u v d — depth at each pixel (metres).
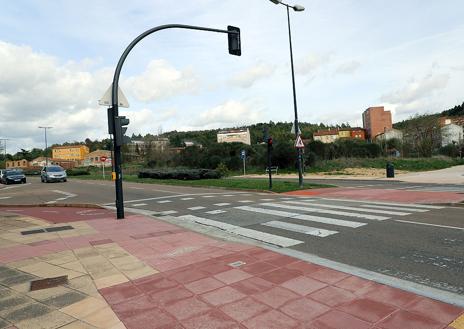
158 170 35.22
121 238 8.00
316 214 10.58
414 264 5.64
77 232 8.87
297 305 4.13
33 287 5.01
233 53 13.05
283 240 7.52
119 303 4.37
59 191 24.09
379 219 9.48
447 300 4.14
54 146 149.88
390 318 3.74
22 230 9.39
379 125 111.38
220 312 4.02
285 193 18.27
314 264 5.64
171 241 7.55
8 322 3.95
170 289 4.76
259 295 4.45
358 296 4.32
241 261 5.89
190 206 13.60
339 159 42.31
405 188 19.30
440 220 9.11
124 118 10.90
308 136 116.62
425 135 54.09
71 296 4.64
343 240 7.34
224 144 50.88
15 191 25.58
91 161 105.06
